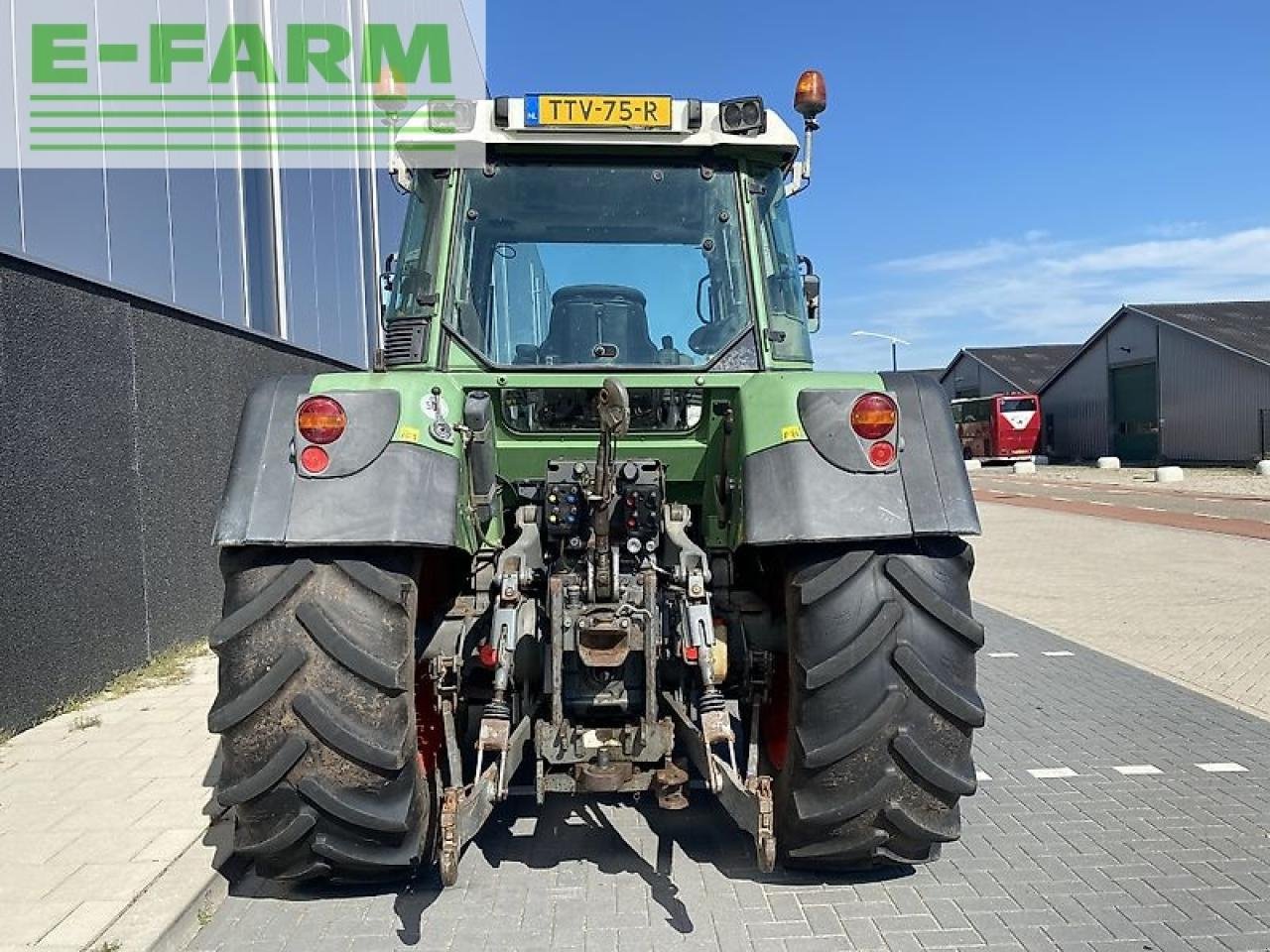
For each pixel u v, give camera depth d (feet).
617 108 12.72
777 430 10.92
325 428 10.10
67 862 12.09
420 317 12.74
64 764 15.62
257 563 10.26
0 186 18.37
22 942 10.25
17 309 17.57
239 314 28.53
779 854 11.61
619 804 14.26
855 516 10.48
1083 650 24.73
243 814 10.24
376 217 43.70
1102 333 136.98
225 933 10.84
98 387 20.08
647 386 12.39
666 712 11.26
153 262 23.67
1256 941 10.43
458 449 10.85
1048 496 77.56
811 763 10.47
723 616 12.16
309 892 11.75
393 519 10.02
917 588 10.53
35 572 17.81
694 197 13.21
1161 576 36.22
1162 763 16.14
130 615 21.04
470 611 12.17
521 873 12.17
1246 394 110.52
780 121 13.01
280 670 9.89
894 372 11.75
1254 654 23.86
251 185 29.68
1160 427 124.77
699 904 11.32
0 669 16.79
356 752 9.91
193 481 24.17
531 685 11.28
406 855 10.45
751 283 13.00
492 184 13.09
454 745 11.59
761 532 10.55
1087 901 11.32
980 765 16.11
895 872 12.10
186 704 18.89
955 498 10.62
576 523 11.85
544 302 13.00
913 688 10.48
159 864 11.99
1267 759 16.28
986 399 141.69
